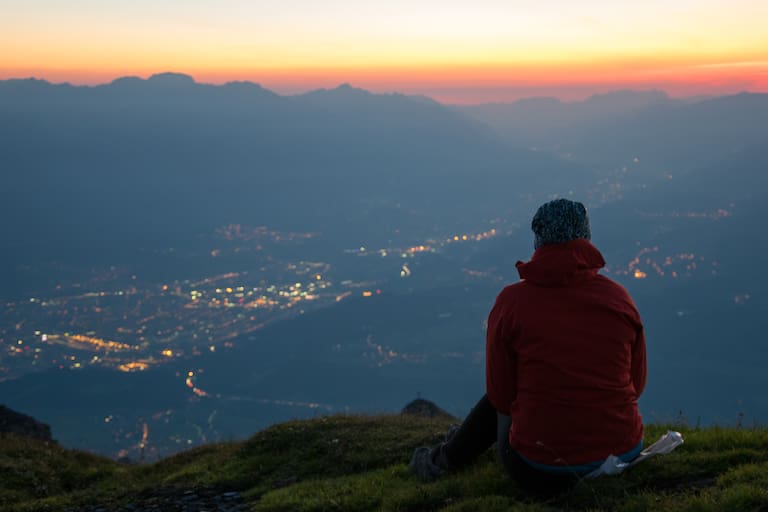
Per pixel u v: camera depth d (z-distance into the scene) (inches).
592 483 132.4
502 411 136.3
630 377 136.0
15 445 339.0
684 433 170.6
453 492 151.1
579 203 133.3
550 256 131.0
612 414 129.6
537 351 129.6
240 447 266.4
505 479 147.4
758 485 124.4
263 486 211.5
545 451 130.1
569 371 128.4
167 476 267.4
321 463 218.2
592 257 131.8
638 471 138.5
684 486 133.7
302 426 263.3
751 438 151.4
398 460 207.6
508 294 133.8
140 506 209.6
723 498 121.9
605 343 129.3
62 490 291.6
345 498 165.2
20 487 283.3
